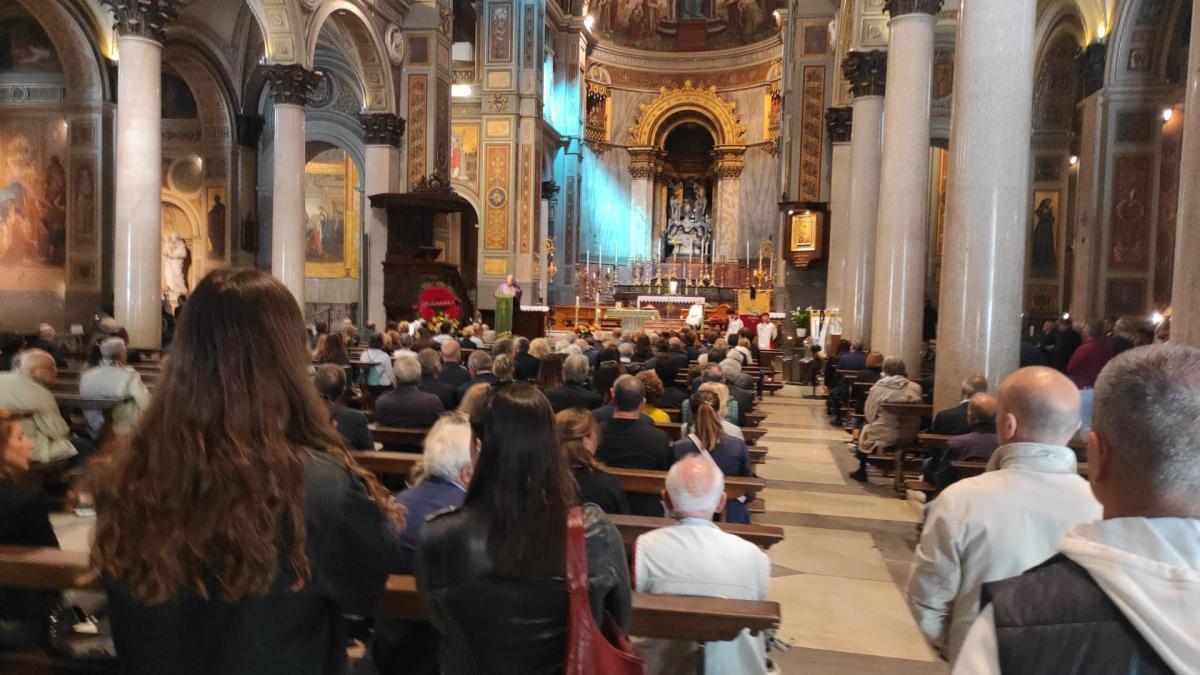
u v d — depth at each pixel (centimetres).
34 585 218
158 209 1363
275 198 1697
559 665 187
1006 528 246
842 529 676
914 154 1098
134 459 149
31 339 1486
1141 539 111
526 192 2784
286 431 156
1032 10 698
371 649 242
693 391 731
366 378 1081
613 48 3600
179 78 2394
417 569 198
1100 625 106
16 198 1944
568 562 183
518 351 912
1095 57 1609
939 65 1961
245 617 142
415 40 2153
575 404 624
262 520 141
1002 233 698
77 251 1933
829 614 486
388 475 528
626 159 3694
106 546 144
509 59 2756
